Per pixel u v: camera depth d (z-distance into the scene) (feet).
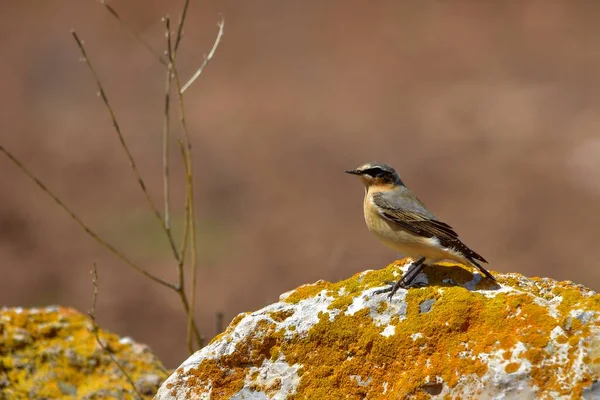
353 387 18.25
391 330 18.58
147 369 27.94
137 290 54.08
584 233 57.93
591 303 17.72
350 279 20.98
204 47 99.76
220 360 19.40
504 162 70.69
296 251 58.70
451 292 18.69
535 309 17.57
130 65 95.61
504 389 16.55
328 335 19.04
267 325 19.63
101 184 70.13
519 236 58.23
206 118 83.46
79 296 53.21
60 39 100.27
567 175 67.77
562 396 16.05
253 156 75.31
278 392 18.66
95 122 83.05
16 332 27.40
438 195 65.51
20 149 76.64
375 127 79.77
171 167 73.20
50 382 26.25
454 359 17.38
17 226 61.72
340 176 71.10
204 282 55.36
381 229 23.04
